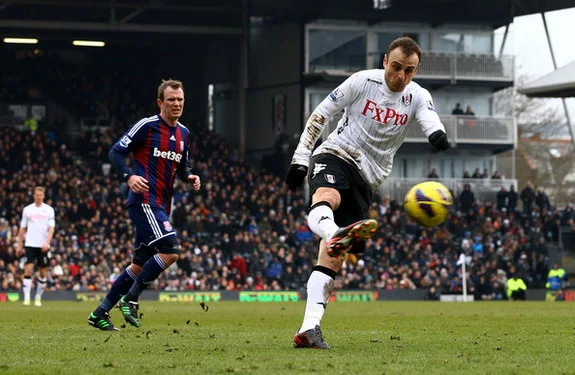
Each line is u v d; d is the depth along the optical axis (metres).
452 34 77.69
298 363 10.14
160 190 16.75
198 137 74.19
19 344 12.93
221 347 12.36
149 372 9.37
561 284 59.56
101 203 59.75
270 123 78.06
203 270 56.62
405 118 12.58
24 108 79.44
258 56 79.19
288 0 73.69
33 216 34.88
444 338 14.48
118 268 53.75
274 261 58.59
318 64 75.44
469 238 63.75
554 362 10.58
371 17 74.88
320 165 12.37
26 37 75.81
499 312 29.73
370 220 10.52
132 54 85.06
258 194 66.38
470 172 79.00
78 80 81.75
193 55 86.06
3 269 51.50
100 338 14.21
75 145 75.00
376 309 33.25
